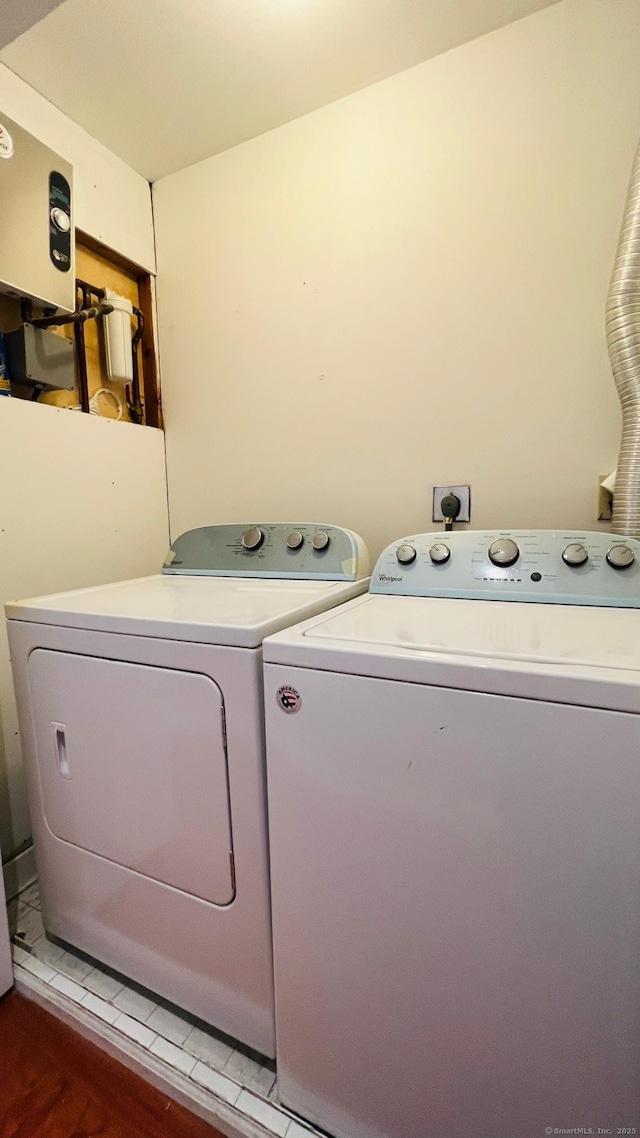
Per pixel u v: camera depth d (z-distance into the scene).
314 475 1.67
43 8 1.12
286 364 1.68
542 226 1.29
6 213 1.30
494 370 1.38
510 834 0.62
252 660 0.80
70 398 1.67
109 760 0.99
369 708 0.70
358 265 1.53
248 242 1.70
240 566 1.47
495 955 0.65
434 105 1.38
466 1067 0.69
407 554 1.18
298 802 0.77
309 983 0.80
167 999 1.02
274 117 1.57
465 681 0.63
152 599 1.11
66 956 1.17
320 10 1.23
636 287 1.09
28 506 1.43
